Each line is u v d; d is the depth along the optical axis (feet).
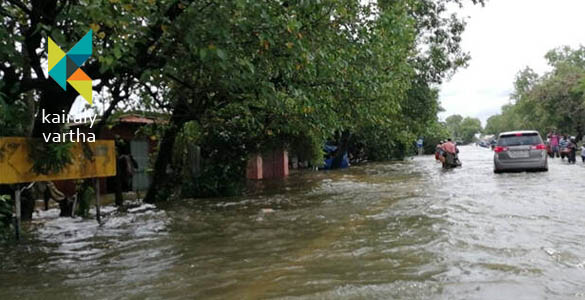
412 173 68.13
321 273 16.72
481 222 25.26
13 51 19.17
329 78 33.30
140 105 39.40
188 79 32.83
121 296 14.85
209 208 36.73
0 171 22.29
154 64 24.75
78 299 14.71
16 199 24.72
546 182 45.19
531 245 19.69
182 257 20.08
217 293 14.83
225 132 49.75
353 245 21.11
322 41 28.02
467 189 41.96
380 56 36.86
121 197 42.09
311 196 42.24
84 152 26.20
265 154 58.49
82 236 26.11
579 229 22.77
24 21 24.23
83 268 18.78
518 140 58.44
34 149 23.39
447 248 19.75
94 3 17.34
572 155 77.97
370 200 37.32
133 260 19.88
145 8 19.77
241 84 27.53
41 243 24.29
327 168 89.92
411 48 72.18
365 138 101.35
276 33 23.70
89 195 35.58
